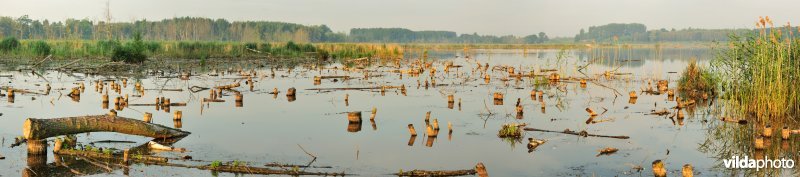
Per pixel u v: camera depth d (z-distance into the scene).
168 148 11.71
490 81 28.95
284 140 12.93
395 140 12.96
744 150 11.86
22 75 30.78
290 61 48.78
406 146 12.30
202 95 22.25
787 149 11.82
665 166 10.58
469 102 20.09
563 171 10.25
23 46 48.50
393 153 11.64
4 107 18.05
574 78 29.19
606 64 46.75
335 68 36.16
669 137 13.30
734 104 16.83
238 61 47.41
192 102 19.91
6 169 10.08
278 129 14.36
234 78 30.11
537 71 35.59
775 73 15.48
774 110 15.27
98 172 9.96
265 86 26.14
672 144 12.52
